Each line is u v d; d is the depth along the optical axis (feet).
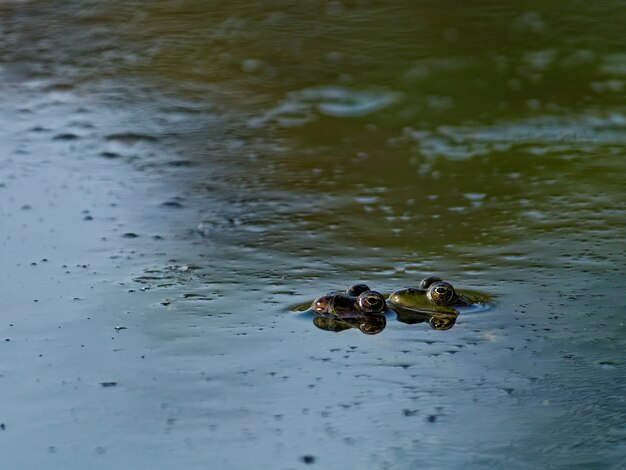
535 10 94.68
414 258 48.93
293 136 68.74
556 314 42.32
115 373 37.42
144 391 36.09
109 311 43.01
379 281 46.03
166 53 84.89
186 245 51.06
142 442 32.73
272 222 54.34
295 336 40.42
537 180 60.08
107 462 31.58
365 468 31.17
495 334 40.55
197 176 61.62
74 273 47.39
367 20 92.53
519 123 70.64
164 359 38.52
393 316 42.37
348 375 37.17
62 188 59.57
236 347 39.47
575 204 55.98
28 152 65.46
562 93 76.23
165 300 44.14
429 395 35.65
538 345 39.50
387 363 38.11
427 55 84.43
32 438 33.06
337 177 61.36
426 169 62.54
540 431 33.22
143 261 48.88
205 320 42.01
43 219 54.80
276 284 45.91
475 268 47.52
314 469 31.12
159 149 66.28
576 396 35.47
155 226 53.83
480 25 91.20
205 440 32.78
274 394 35.78
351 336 40.50
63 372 37.58
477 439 32.76
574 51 84.69
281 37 88.22
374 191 58.95
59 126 70.08
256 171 62.44
